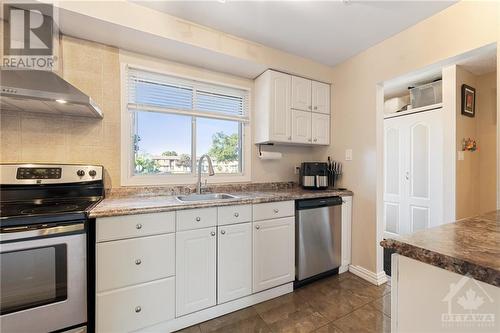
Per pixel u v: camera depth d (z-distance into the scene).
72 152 1.81
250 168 2.63
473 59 2.23
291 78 2.49
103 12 1.58
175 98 2.24
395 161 3.31
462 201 2.39
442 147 2.63
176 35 1.83
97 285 1.34
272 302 1.91
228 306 1.77
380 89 2.29
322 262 2.24
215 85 2.44
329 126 2.77
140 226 1.45
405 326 0.72
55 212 1.27
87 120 1.86
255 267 1.88
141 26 1.70
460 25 1.66
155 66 2.10
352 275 2.39
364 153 2.37
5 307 1.14
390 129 3.38
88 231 1.35
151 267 1.49
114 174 1.95
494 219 0.98
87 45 1.84
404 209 3.19
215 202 1.69
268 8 1.74
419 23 1.90
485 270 0.53
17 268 1.16
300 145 2.89
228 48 2.06
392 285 0.76
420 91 2.99
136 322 1.44
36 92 1.29
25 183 1.54
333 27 1.97
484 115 2.57
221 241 1.73
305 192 2.35
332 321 1.67
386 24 1.93
